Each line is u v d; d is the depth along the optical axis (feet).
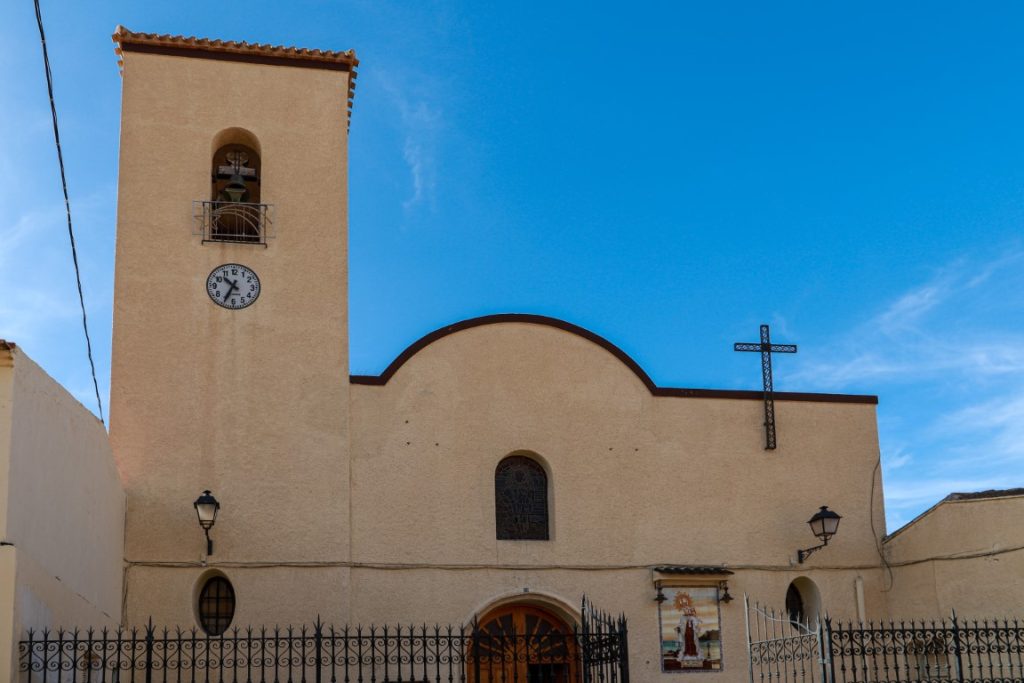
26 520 40.04
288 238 63.77
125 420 59.11
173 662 55.93
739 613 64.85
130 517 57.77
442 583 61.05
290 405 61.26
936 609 64.13
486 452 63.72
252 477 59.72
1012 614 59.77
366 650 58.75
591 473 65.00
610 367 67.05
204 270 62.13
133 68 64.23
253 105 65.41
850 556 67.51
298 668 57.52
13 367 38.73
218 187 65.31
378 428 62.39
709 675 63.36
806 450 68.74
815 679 65.21
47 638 39.93
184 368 60.49
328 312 63.16
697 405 67.87
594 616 53.67
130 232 61.72
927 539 65.36
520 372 65.46
